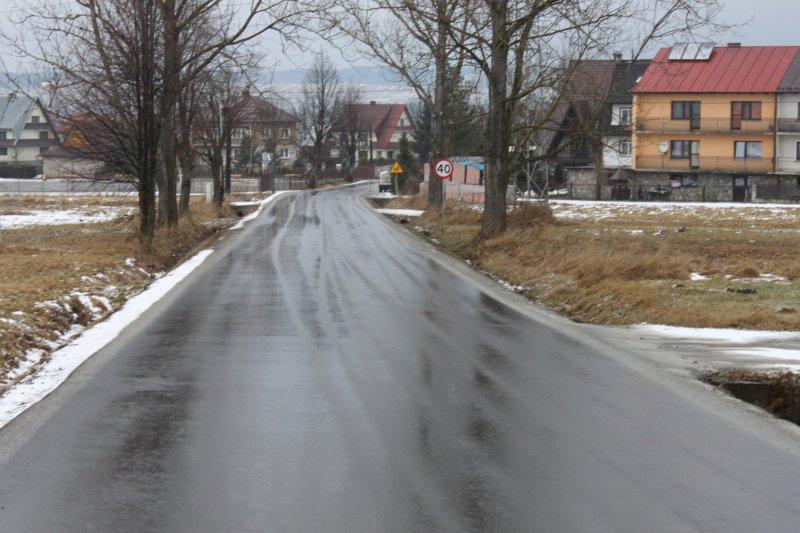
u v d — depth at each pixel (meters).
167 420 8.55
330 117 112.56
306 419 8.59
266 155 81.44
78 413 8.80
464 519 6.01
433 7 27.33
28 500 6.38
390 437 7.99
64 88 29.02
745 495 6.57
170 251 28.05
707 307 14.98
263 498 6.41
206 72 35.31
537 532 5.80
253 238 32.47
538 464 7.26
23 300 14.83
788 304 15.48
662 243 26.58
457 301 17.16
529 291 18.92
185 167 42.03
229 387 9.93
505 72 28.05
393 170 67.94
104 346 12.41
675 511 6.21
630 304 15.55
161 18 27.06
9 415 8.84
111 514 6.10
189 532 5.77
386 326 14.16
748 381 10.36
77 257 22.81
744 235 32.12
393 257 25.70
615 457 7.47
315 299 17.17
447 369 10.95
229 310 15.77
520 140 31.67
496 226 28.59
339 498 6.41
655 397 9.60
